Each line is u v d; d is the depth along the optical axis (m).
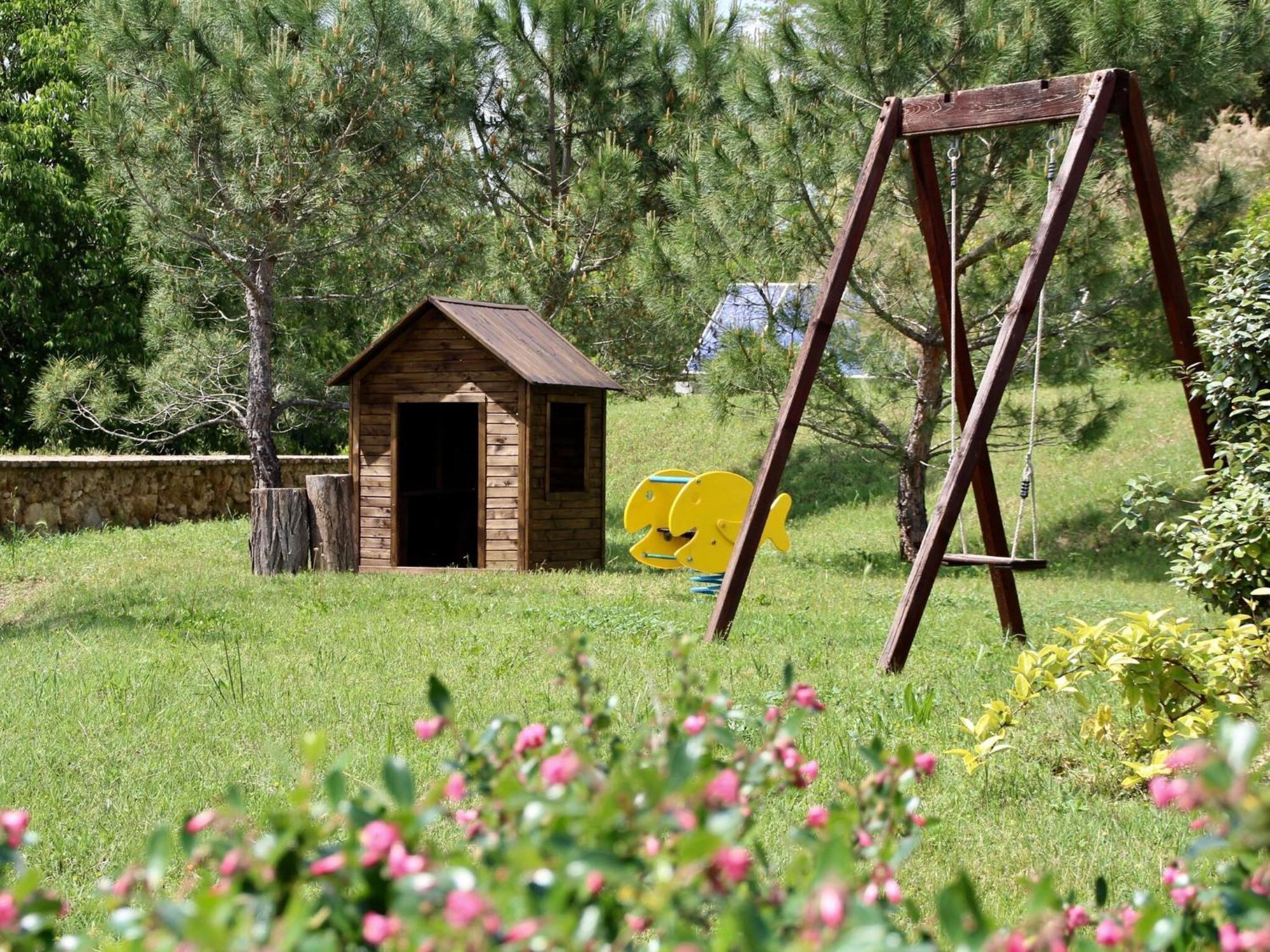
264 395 17.30
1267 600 7.41
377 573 14.12
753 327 15.17
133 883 1.79
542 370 14.38
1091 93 7.78
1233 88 14.00
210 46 16.34
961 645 9.17
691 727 2.07
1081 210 13.04
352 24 16.19
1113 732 5.71
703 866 1.59
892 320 14.69
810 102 14.09
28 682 7.51
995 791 5.28
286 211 16.48
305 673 7.75
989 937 1.62
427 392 14.61
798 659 8.23
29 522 17.06
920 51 12.97
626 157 19.66
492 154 21.59
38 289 25.98
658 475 13.04
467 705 6.69
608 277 19.97
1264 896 1.87
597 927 1.58
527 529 14.36
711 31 21.34
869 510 18.77
